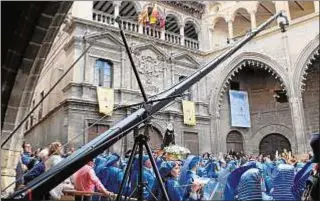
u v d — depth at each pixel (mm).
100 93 22000
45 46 7898
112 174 7145
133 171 6586
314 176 5488
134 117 5441
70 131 20641
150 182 6609
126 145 13039
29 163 8320
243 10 28875
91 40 23172
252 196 5258
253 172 5445
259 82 29719
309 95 26656
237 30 30078
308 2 27094
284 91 25547
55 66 24859
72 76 21828
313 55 24125
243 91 28547
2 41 7547
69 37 23594
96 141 4879
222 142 26219
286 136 27297
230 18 28422
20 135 8117
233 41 26750
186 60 24859
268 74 29344
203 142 24031
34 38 7680
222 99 27500
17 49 7641
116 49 23875
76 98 21375
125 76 23453
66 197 5762
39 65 8000
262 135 28312
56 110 22109
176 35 26922
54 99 23297
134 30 25203
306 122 26375
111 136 5020
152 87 23016
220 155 22219
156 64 23828
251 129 28625
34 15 7484
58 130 21391
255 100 29359
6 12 7520
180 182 6910
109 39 23812
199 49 27359
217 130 25578
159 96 6625
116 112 18781
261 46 26516
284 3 26078
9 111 7906
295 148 23500
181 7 28234
